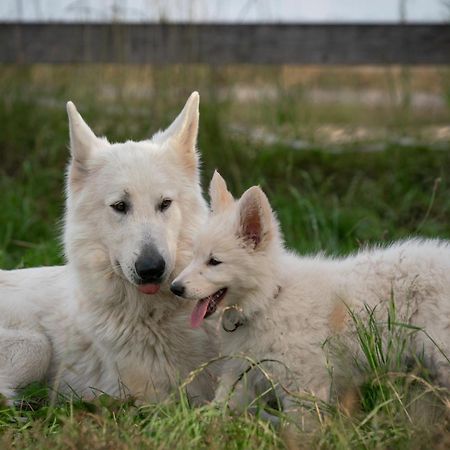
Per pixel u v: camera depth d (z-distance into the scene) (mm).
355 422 5512
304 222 9953
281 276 6113
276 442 5195
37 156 11633
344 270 6328
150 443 5125
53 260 8945
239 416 5484
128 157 6539
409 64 12359
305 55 12430
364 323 5977
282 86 12258
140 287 6250
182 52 12031
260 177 10945
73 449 5094
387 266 6145
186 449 5043
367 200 10680
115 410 6164
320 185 11094
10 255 9695
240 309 5938
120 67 12070
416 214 10203
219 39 12375
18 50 12469
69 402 6309
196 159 6832
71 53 12414
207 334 6613
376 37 12375
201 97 11727
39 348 6930
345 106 16000
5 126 11938
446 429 5270
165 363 6566
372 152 11797
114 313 6594
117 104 11898
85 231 6617
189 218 6672
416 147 11398
